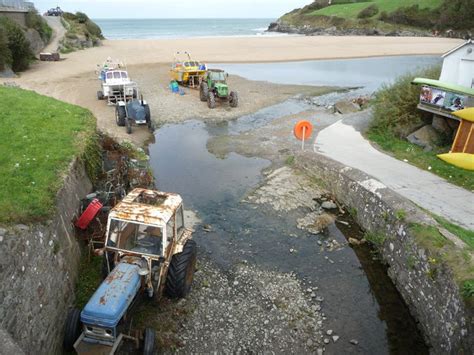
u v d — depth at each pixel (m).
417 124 16.27
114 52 43.78
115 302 5.79
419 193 10.98
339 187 11.98
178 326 7.14
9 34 29.05
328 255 9.54
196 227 10.40
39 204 6.84
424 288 7.52
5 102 12.84
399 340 7.21
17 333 5.14
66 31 47.34
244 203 11.77
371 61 43.38
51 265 6.45
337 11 93.12
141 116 17.05
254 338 7.07
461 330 6.21
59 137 10.30
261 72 35.56
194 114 20.77
